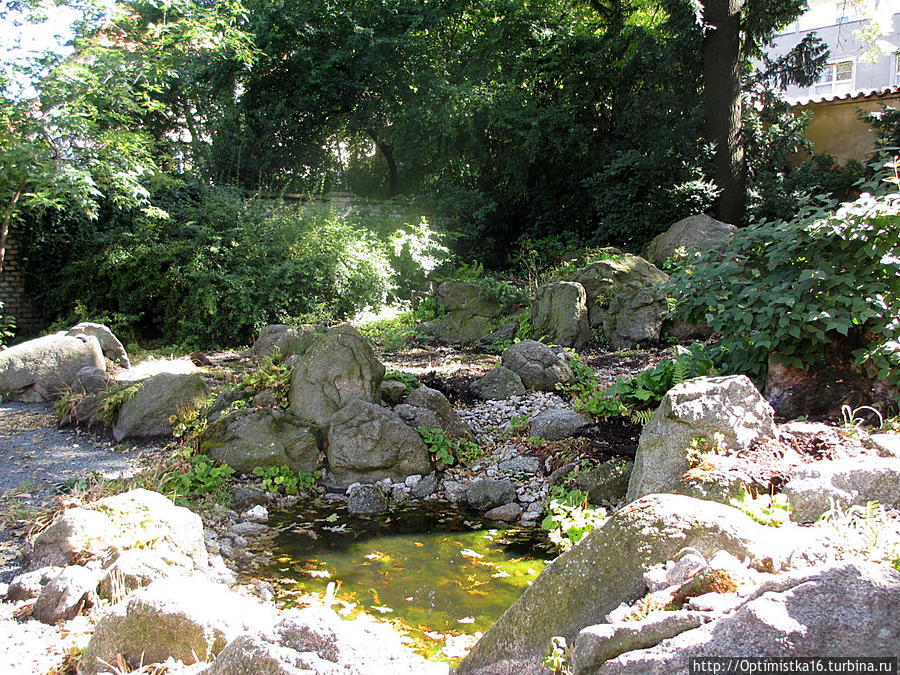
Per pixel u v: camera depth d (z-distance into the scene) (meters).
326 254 13.85
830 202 5.59
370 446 6.19
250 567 4.55
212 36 12.73
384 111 18.89
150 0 12.82
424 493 6.02
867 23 17.27
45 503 5.16
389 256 15.87
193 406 7.12
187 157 17.20
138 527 4.03
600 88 18.45
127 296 13.02
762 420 4.41
